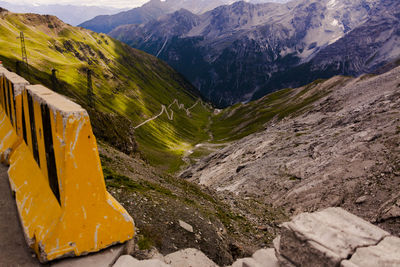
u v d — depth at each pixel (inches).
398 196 849.5
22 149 277.7
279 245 144.9
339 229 126.8
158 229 376.5
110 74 7785.4
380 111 1722.4
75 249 168.4
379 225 810.2
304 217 138.5
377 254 110.1
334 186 1108.5
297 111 4918.8
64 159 155.5
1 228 206.5
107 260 175.8
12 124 319.0
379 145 1195.9
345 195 1028.5
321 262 116.1
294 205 1133.1
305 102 5876.0
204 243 402.3
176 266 263.9
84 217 169.2
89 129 162.1
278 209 1139.3
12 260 172.2
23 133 270.2
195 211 537.3
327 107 3134.8
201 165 3309.5
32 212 197.8
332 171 1205.1
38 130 204.4
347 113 2225.6
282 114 5531.5
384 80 2950.3
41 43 7199.8
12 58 4877.0
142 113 6894.7
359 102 2770.7
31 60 5556.1
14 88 259.0
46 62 5949.8
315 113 3184.1
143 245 291.7
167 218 421.4
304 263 124.6
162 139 6067.9
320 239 123.0
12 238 194.9
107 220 178.2
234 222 698.8
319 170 1301.7
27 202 213.2
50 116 169.6
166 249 334.3
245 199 1174.3
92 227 172.4
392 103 1756.9
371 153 1175.6
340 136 1615.4
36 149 221.6
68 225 164.2
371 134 1332.4
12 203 242.7
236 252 457.4
